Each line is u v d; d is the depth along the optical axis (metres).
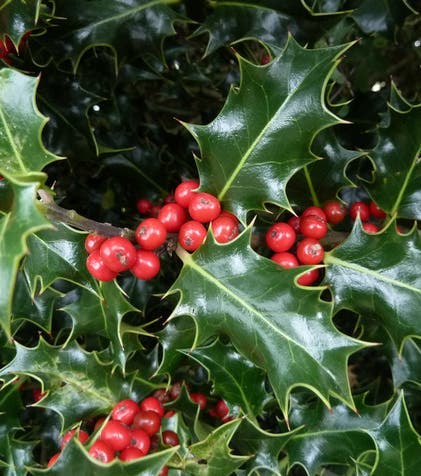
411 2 0.32
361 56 0.31
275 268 0.19
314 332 0.18
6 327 0.15
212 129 0.20
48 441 0.26
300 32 0.23
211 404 0.25
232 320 0.19
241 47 0.29
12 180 0.15
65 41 0.23
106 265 0.19
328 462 0.23
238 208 0.20
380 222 0.24
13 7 0.21
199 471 0.20
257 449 0.22
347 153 0.23
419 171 0.22
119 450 0.20
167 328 0.22
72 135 0.26
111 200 0.29
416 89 0.35
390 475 0.20
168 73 0.31
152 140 0.30
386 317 0.21
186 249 0.20
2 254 0.15
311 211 0.22
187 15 0.24
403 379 0.24
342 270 0.21
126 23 0.24
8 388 0.25
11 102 0.18
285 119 0.20
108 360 0.24
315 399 0.24
